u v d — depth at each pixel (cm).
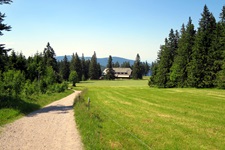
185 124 1859
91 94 5184
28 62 7450
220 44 6266
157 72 8119
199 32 6619
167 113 2430
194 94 4506
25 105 2461
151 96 4394
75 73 10381
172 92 5122
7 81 3153
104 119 1997
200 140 1402
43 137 1360
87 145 1177
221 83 5800
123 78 18025
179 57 7250
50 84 5659
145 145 1262
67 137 1368
